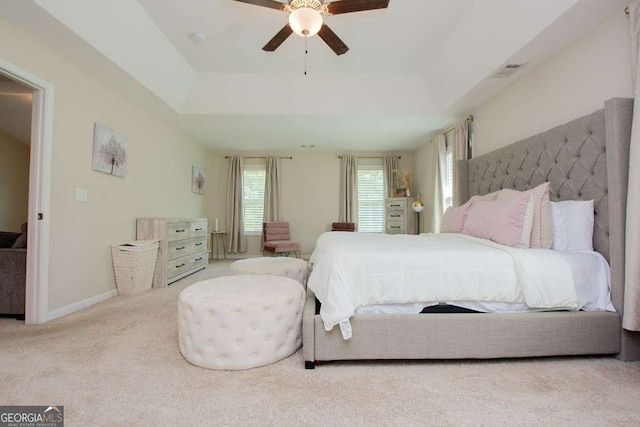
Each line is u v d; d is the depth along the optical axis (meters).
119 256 3.26
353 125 4.62
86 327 2.28
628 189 1.66
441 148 4.77
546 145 2.45
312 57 3.41
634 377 1.56
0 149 4.19
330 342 1.65
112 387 1.46
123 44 2.71
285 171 6.54
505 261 1.76
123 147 3.45
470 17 2.64
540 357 1.80
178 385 1.48
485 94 3.35
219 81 3.85
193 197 5.54
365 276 1.70
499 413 1.28
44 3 2.03
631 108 1.74
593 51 2.17
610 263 1.79
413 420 1.23
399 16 2.72
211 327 1.64
